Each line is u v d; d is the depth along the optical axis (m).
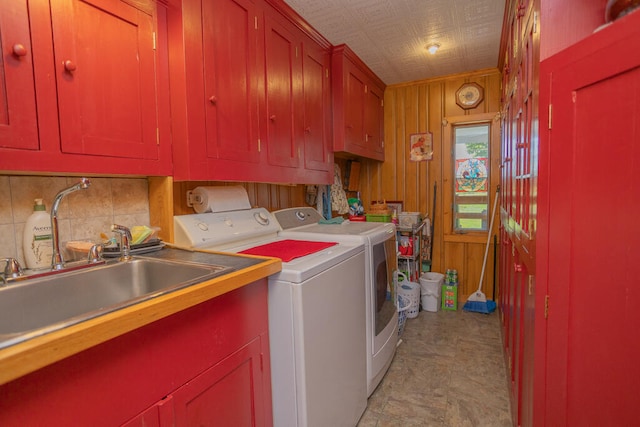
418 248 3.26
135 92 1.24
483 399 1.85
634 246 0.65
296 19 2.01
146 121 1.28
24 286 0.95
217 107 1.48
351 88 2.66
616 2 0.73
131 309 0.72
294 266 1.27
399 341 2.51
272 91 1.83
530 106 1.09
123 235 1.23
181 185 1.68
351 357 1.62
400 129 3.44
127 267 1.21
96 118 1.11
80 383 0.66
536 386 0.92
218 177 1.48
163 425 0.83
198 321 0.92
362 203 3.59
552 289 0.85
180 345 0.87
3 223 1.09
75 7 1.05
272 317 1.25
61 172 1.04
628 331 0.67
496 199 3.10
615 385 0.71
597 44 0.71
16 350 0.54
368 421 1.71
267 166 1.80
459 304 3.31
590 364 0.76
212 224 1.61
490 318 2.95
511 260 1.79
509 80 1.92
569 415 0.82
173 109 1.37
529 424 1.09
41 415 0.61
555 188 0.83
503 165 2.38
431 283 3.11
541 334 0.90
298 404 1.23
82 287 1.09
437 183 3.34
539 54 0.92
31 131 0.95
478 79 3.12
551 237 0.85
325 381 1.38
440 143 3.30
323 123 2.39
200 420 0.93
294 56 2.03
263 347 1.22
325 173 2.44
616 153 0.68
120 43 1.18
